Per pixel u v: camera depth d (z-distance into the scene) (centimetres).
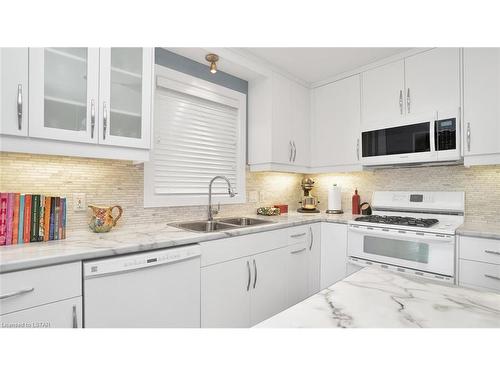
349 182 308
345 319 54
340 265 244
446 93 209
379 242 218
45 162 158
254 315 193
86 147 145
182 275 152
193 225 217
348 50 230
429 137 214
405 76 231
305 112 294
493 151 187
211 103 249
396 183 271
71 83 141
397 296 65
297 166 285
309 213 298
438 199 239
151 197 203
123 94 159
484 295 65
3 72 121
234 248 180
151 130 169
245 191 272
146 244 138
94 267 120
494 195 216
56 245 131
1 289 100
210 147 247
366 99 256
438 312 56
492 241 169
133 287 133
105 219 164
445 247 185
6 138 123
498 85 186
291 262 224
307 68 265
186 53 218
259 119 265
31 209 137
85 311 119
